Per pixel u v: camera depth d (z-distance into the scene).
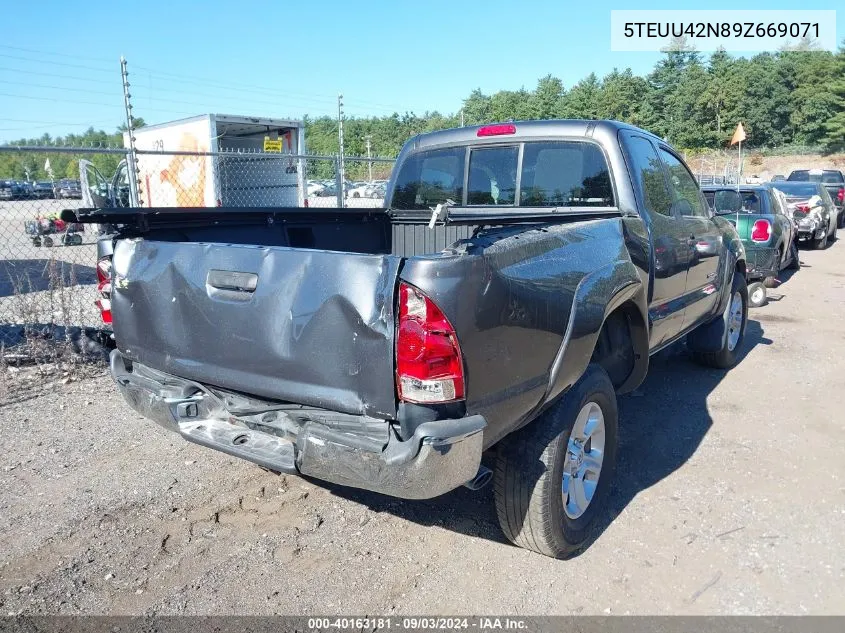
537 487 2.95
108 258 3.30
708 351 5.96
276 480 4.04
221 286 2.76
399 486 2.40
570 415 3.03
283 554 3.28
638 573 3.14
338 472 2.53
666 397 5.52
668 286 4.41
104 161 19.91
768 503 3.76
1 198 12.37
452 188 4.92
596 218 3.79
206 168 12.79
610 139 4.18
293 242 4.32
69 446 4.48
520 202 4.61
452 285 2.34
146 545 3.34
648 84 78.81
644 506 3.75
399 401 2.38
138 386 3.19
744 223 9.17
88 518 3.58
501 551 3.33
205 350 2.85
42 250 13.27
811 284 11.30
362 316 2.38
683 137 75.62
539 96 79.62
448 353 2.34
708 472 4.15
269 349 2.62
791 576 3.10
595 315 3.07
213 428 2.96
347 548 3.34
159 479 4.04
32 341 6.07
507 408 2.64
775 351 6.95
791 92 76.38
